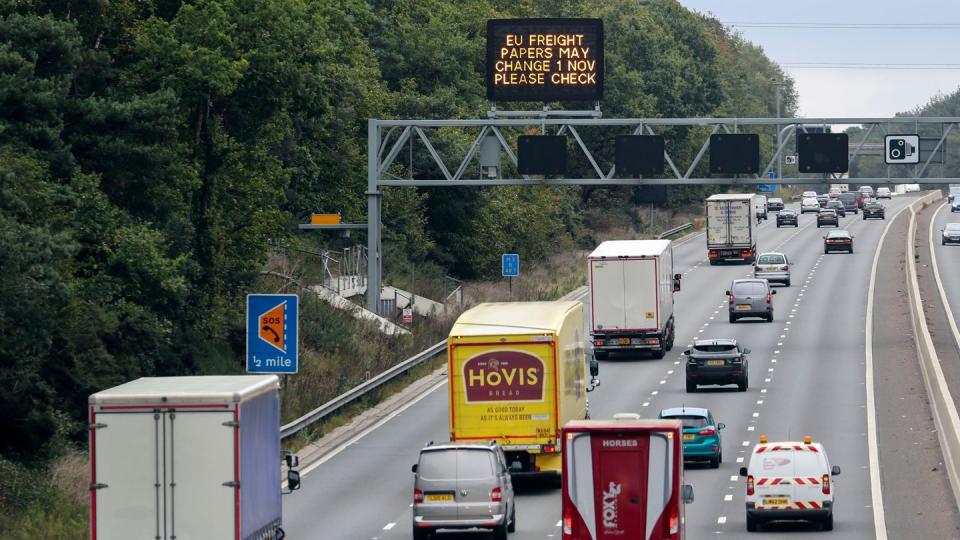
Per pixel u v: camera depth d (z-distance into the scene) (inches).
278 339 3282.5
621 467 2277.3
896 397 4534.9
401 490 3289.9
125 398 2004.2
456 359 3184.1
